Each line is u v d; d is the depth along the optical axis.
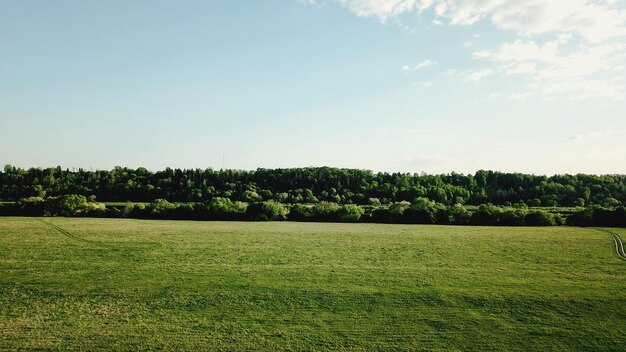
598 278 34.44
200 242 53.81
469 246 51.75
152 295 29.34
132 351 20.41
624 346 21.77
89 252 45.44
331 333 23.16
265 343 21.70
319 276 34.72
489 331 23.59
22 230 63.69
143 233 62.44
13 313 25.52
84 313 25.73
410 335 23.02
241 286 31.52
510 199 131.62
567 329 23.84
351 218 88.06
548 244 53.47
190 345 21.25
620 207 77.81
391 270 37.22
